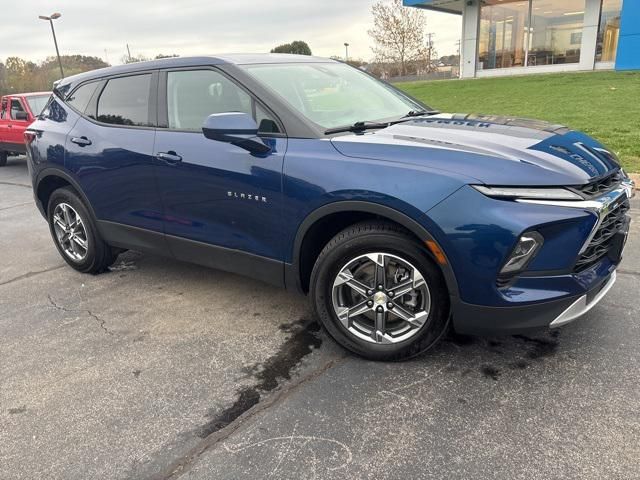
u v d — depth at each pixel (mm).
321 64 4047
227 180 3307
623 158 7207
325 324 3125
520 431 2432
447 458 2291
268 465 2303
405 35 36000
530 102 13227
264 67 3570
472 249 2549
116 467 2346
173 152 3598
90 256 4559
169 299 4094
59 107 4617
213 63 3545
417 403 2668
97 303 4098
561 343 3129
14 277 4801
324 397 2758
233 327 3586
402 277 2867
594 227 2523
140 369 3119
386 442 2406
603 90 13859
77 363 3221
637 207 5656
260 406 2713
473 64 23703
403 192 2652
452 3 23531
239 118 3018
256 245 3322
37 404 2826
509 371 2893
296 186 2994
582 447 2312
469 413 2572
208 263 3693
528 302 2561
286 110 3170
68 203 4547
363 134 3098
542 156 2676
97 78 4340
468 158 2652
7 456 2449
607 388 2701
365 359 3080
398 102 3988
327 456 2338
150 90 3871
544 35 21703
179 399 2809
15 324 3805
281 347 3291
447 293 2775
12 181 10477
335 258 2961
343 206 2834
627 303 3561
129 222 4082
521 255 2527
